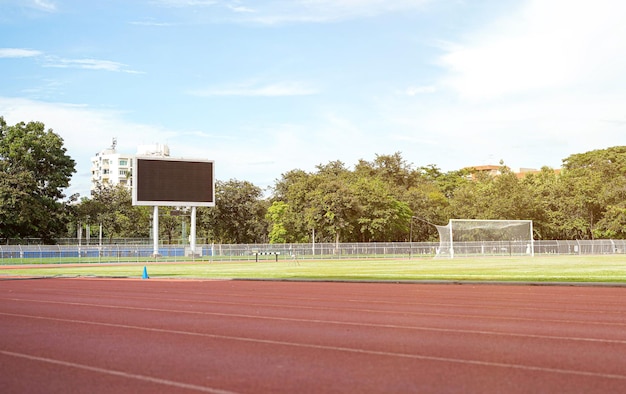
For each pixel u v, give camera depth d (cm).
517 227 8700
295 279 3152
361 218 9119
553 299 2011
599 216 10338
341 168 12100
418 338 1198
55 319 1542
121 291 2541
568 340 1169
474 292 2320
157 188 7206
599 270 3891
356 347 1100
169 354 1039
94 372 901
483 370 900
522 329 1320
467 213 10744
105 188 10694
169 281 3319
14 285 3028
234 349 1086
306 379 848
